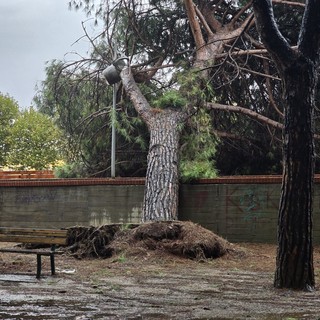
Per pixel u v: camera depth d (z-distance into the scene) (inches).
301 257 311.0
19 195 713.0
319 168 762.2
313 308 251.6
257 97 790.5
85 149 811.4
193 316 226.5
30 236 363.9
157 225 486.9
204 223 629.3
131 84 733.3
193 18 718.5
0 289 292.4
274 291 302.7
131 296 277.3
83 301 259.0
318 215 585.9
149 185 608.4
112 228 491.8
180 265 423.8
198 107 680.4
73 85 815.7
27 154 1518.2
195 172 632.4
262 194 611.8
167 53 795.4
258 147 787.4
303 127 311.3
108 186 669.9
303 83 313.0
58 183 694.5
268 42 314.8
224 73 711.1
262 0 312.7
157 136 652.7
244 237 613.6
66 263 427.5
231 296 283.7
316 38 315.9
